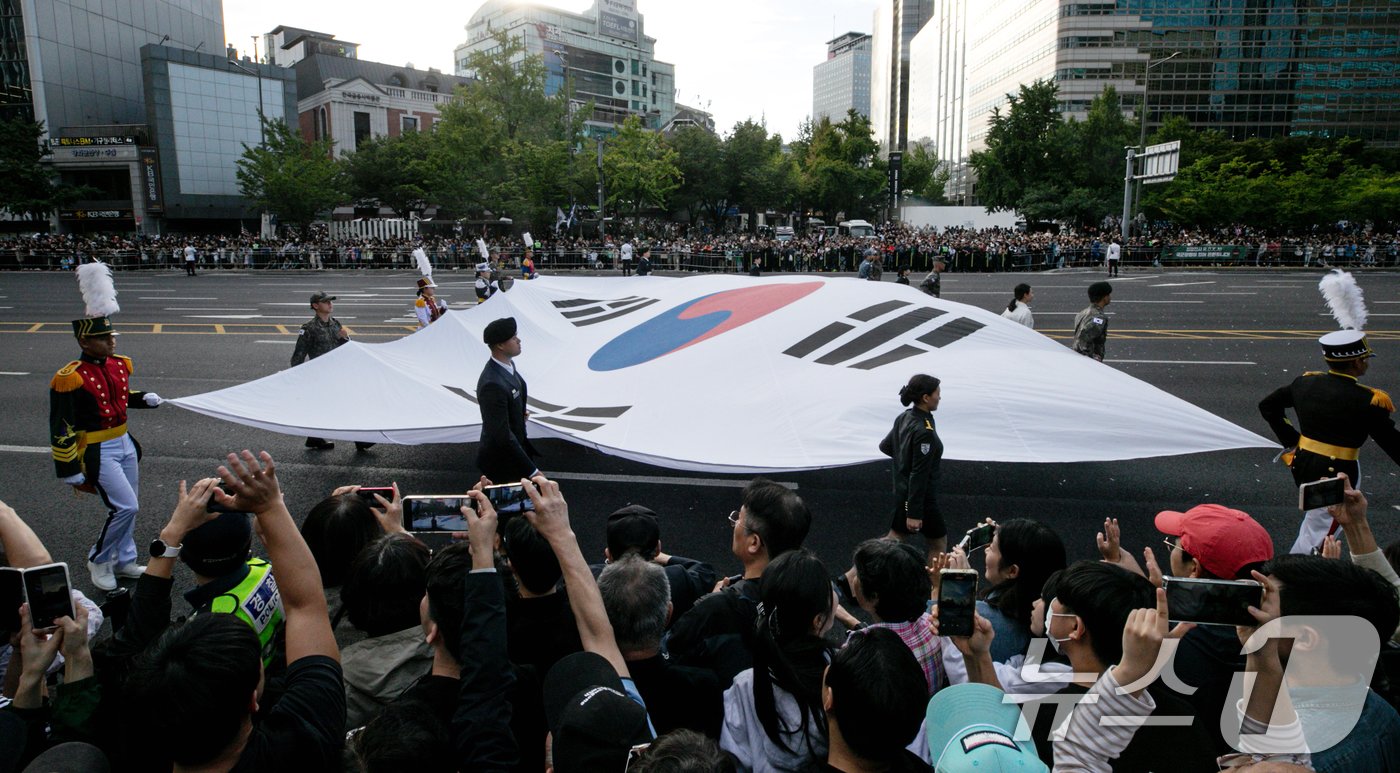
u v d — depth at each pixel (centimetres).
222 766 182
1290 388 547
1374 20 8644
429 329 967
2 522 245
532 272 2683
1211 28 8725
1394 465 836
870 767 205
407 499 284
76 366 543
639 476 823
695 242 4356
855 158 7394
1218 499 743
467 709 221
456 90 4894
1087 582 231
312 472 841
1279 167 5203
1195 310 2167
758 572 354
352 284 3225
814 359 794
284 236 5272
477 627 230
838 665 205
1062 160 5566
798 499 361
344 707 218
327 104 6875
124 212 5609
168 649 180
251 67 5909
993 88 10500
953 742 196
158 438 961
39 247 4172
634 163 4872
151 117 5522
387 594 277
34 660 209
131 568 585
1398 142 8844
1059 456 645
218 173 5831
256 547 670
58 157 5541
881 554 287
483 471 573
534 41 11712
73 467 534
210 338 1747
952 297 2534
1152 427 663
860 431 668
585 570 254
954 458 645
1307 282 3011
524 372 902
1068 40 8762
